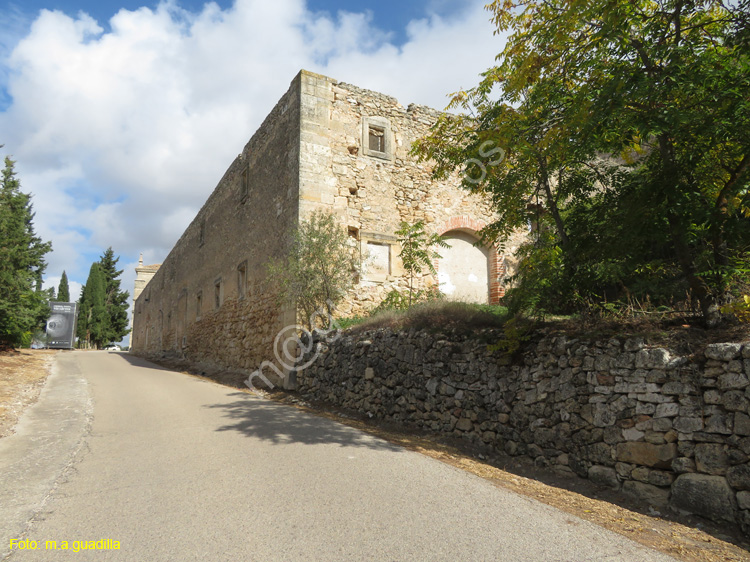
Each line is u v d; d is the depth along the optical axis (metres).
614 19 4.74
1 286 14.80
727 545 3.51
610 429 4.78
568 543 3.21
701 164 4.82
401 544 3.12
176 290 25.70
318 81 11.98
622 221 5.07
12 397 8.81
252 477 4.46
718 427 3.98
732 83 4.32
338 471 4.65
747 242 4.75
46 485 4.24
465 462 5.43
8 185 16.92
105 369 15.83
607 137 5.39
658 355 4.50
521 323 6.16
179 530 3.31
